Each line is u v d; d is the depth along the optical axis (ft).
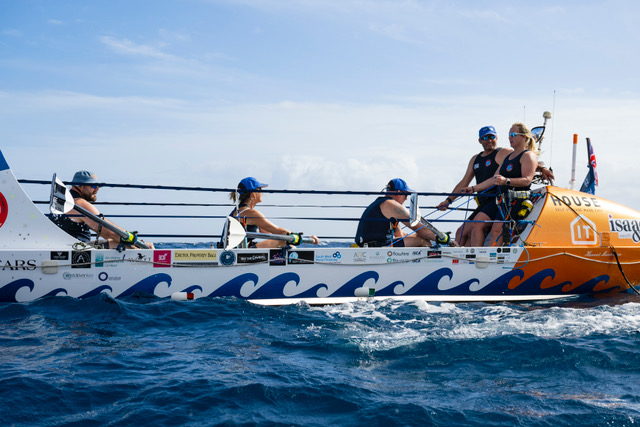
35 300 20.75
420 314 21.97
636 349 16.88
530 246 25.61
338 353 16.53
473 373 14.98
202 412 11.98
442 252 24.56
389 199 25.43
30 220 20.98
